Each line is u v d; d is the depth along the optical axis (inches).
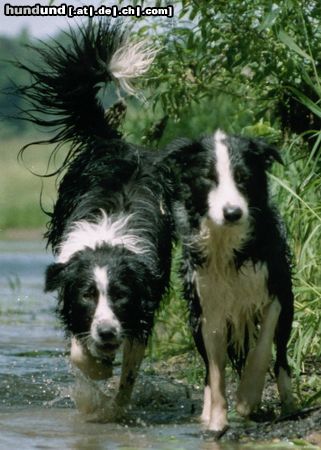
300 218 389.7
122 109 463.2
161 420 355.6
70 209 417.4
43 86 456.4
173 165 359.6
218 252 337.4
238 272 338.6
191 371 419.8
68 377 429.1
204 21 426.0
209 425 334.6
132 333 362.6
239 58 439.2
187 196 339.6
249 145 335.9
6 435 322.7
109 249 362.3
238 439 313.7
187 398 394.0
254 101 490.0
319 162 416.5
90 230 382.0
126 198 400.2
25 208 1396.4
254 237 335.3
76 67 449.4
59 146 461.1
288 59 421.1
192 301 348.2
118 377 434.0
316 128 449.7
